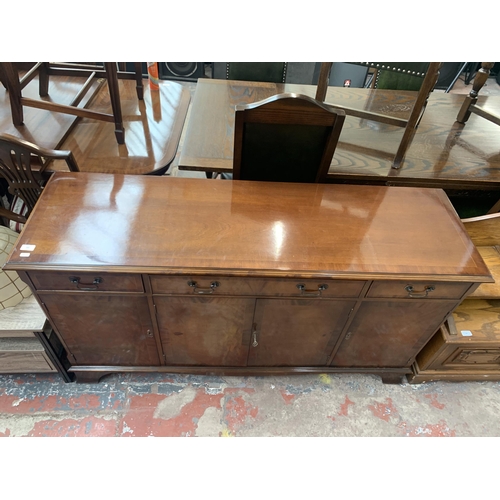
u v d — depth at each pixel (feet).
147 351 4.61
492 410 5.16
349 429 4.88
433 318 4.25
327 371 5.02
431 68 4.24
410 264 3.68
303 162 4.66
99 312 3.98
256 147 4.48
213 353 4.67
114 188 4.19
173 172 8.27
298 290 3.77
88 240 3.59
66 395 4.93
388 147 5.53
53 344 4.52
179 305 3.92
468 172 5.14
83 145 6.00
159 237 3.69
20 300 4.41
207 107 6.04
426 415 5.06
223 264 3.52
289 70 10.30
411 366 5.25
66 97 6.64
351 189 4.52
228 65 7.01
